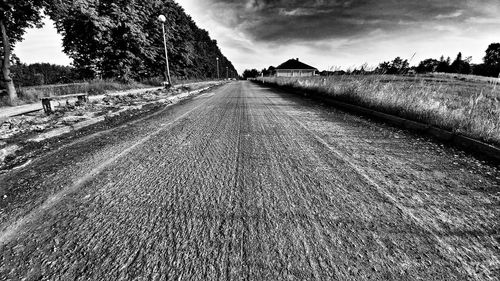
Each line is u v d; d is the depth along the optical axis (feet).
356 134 15.80
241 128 18.06
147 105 31.89
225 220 6.61
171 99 40.34
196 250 5.49
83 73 81.66
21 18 39.47
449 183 8.68
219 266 5.00
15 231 6.45
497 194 7.84
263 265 5.00
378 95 24.16
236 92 60.29
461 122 14.78
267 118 21.95
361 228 6.17
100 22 61.05
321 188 8.40
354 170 9.95
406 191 8.11
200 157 11.90
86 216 7.03
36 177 9.91
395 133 16.01
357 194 7.94
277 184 8.77
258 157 11.70
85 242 5.90
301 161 11.06
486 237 5.78
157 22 95.81
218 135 16.16
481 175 9.34
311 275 4.73
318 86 41.24
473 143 12.39
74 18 58.65
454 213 6.79
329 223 6.39
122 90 59.52
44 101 25.38
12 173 10.39
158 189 8.59
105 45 71.05
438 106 17.57
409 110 19.13
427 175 9.39
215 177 9.50
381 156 11.60
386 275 4.71
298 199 7.66
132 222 6.65
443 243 5.59
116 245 5.75
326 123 19.29
